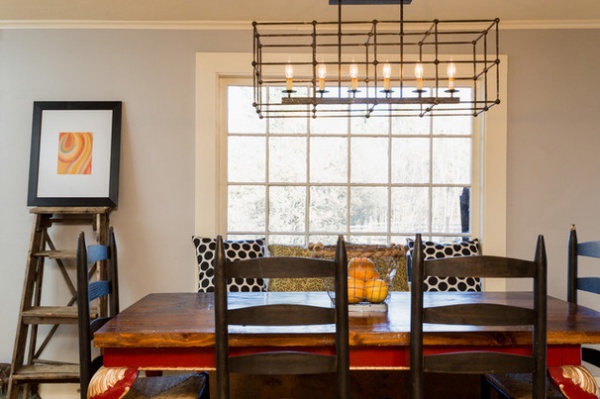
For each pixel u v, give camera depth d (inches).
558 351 65.8
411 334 60.8
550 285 123.0
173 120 123.0
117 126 121.7
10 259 121.3
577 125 123.8
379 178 129.7
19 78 122.3
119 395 64.9
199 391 74.7
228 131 129.0
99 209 115.3
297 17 118.6
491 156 123.0
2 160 122.0
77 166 121.0
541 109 123.6
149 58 123.3
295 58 123.3
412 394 60.8
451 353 60.7
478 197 127.2
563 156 123.5
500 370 60.4
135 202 122.4
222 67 122.9
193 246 122.5
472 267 59.4
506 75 123.3
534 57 123.6
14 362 106.3
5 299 120.9
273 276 59.0
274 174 129.5
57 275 121.3
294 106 128.8
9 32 122.3
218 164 125.6
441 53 123.3
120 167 122.6
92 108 122.0
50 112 121.7
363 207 129.6
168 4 111.8
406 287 116.0
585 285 87.9
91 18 119.6
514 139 123.6
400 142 129.7
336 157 129.7
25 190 122.2
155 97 123.1
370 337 63.4
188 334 63.7
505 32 123.7
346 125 129.7
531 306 80.1
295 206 129.6
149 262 122.1
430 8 112.4
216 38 123.6
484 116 124.1
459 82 125.4
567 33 123.9
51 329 120.5
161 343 63.6
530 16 118.2
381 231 129.6
